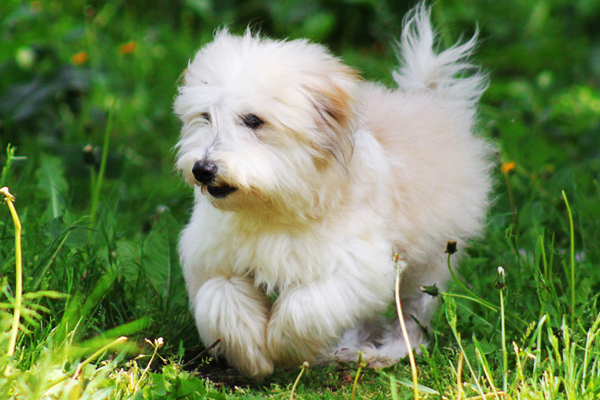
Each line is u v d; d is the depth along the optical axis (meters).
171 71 10.52
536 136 9.99
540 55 12.46
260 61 4.66
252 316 5.02
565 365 4.30
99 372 4.25
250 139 4.62
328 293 4.86
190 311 5.49
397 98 5.99
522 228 6.97
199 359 5.39
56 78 8.99
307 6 12.03
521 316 5.49
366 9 12.05
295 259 4.90
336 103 4.75
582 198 7.21
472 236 6.03
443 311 5.43
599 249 6.39
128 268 5.81
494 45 12.88
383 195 5.09
